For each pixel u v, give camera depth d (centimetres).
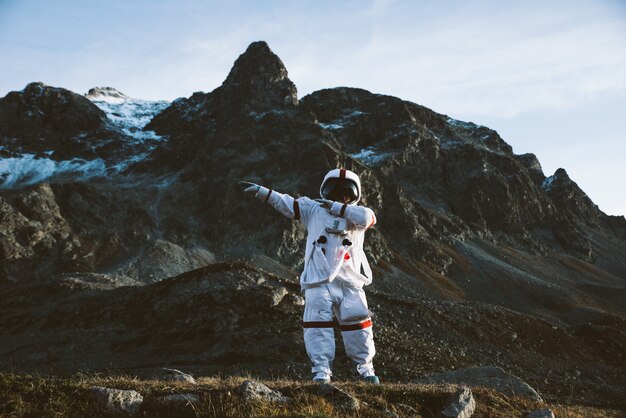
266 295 5284
